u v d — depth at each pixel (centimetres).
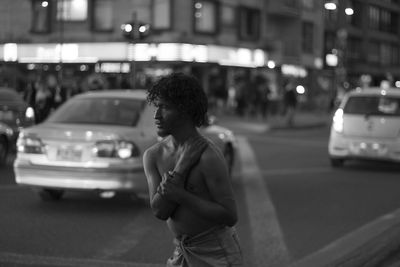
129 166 911
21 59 3662
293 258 722
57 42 3578
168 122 340
